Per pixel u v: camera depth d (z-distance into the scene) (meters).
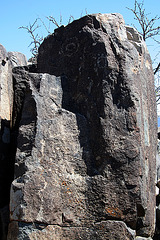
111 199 2.77
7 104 4.00
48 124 2.88
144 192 2.87
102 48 3.06
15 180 2.68
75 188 2.80
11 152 3.54
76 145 2.95
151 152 3.33
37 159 2.73
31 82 3.04
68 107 3.17
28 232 2.54
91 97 3.05
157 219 3.50
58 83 3.20
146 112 3.33
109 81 3.00
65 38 3.43
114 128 2.90
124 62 3.07
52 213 2.65
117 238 2.69
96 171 2.87
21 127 2.87
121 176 2.80
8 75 4.19
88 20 3.24
